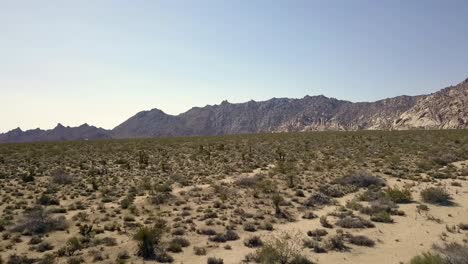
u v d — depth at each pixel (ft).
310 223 82.02
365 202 97.66
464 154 169.58
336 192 108.27
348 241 69.10
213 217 86.74
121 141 314.55
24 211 93.35
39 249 67.77
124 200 98.22
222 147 216.33
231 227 79.05
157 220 82.17
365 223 78.74
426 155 166.09
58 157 194.08
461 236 69.82
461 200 95.40
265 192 109.50
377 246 66.49
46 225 80.02
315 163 157.28
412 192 105.19
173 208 95.20
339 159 167.43
